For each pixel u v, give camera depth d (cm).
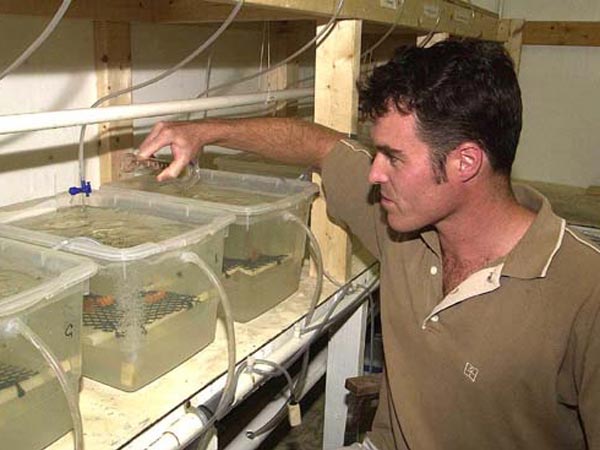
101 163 164
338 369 192
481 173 97
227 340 114
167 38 184
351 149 139
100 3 151
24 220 121
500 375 98
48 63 145
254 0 110
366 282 170
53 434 88
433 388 109
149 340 101
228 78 217
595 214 283
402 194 101
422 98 93
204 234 108
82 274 88
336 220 154
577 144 344
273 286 138
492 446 105
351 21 145
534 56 343
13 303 77
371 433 136
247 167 179
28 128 99
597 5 326
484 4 334
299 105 246
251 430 177
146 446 91
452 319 103
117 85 162
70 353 89
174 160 130
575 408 96
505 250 102
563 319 91
